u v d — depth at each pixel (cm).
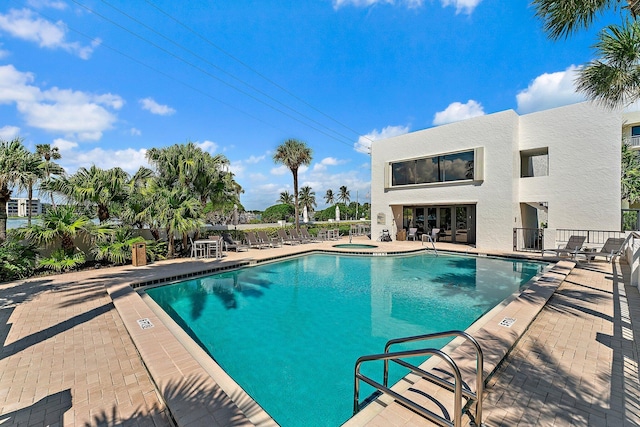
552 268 870
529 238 1434
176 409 249
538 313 505
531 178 1309
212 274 963
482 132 1358
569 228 1211
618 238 1023
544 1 523
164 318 527
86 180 1038
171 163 1289
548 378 312
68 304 607
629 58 494
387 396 286
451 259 1238
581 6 500
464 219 1620
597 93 555
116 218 1140
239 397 288
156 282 811
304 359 447
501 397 280
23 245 895
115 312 559
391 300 718
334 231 2008
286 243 1688
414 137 1611
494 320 454
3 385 321
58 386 319
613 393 286
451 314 621
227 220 2620
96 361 374
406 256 1313
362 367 421
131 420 265
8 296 663
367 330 548
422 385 292
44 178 938
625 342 400
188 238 1311
